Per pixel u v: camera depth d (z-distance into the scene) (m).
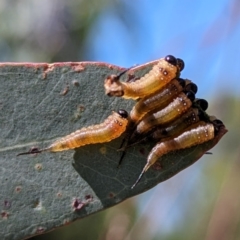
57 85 0.31
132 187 0.31
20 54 0.47
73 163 0.31
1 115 0.31
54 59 0.47
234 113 0.39
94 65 0.31
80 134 0.31
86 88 0.31
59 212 0.31
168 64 0.31
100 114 0.31
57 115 0.31
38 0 0.47
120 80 0.31
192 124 0.31
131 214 0.40
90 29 0.47
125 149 0.31
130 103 0.32
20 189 0.31
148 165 0.31
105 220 0.41
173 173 0.31
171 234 0.41
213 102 0.39
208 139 0.31
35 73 0.31
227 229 0.38
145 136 0.31
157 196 0.38
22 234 0.31
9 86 0.31
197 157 0.32
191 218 0.41
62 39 0.47
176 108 0.31
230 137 0.40
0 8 0.47
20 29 0.47
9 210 0.31
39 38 0.47
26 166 0.31
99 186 0.31
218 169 0.41
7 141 0.31
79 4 0.47
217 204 0.38
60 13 0.47
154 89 0.31
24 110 0.31
